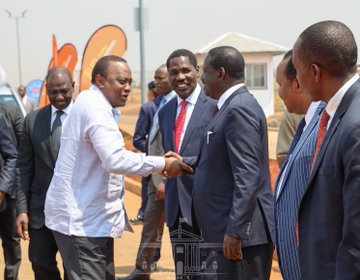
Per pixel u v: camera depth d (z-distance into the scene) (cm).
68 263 377
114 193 379
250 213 356
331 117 239
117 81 379
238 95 372
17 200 452
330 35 234
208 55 390
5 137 506
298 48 244
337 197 230
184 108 474
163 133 492
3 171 507
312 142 264
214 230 378
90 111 366
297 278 273
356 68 240
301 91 304
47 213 387
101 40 1188
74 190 373
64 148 377
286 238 278
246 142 357
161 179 562
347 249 218
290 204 275
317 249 237
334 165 229
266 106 2780
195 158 409
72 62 1390
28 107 1759
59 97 444
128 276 579
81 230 370
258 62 2752
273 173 804
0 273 629
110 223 378
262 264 375
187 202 449
